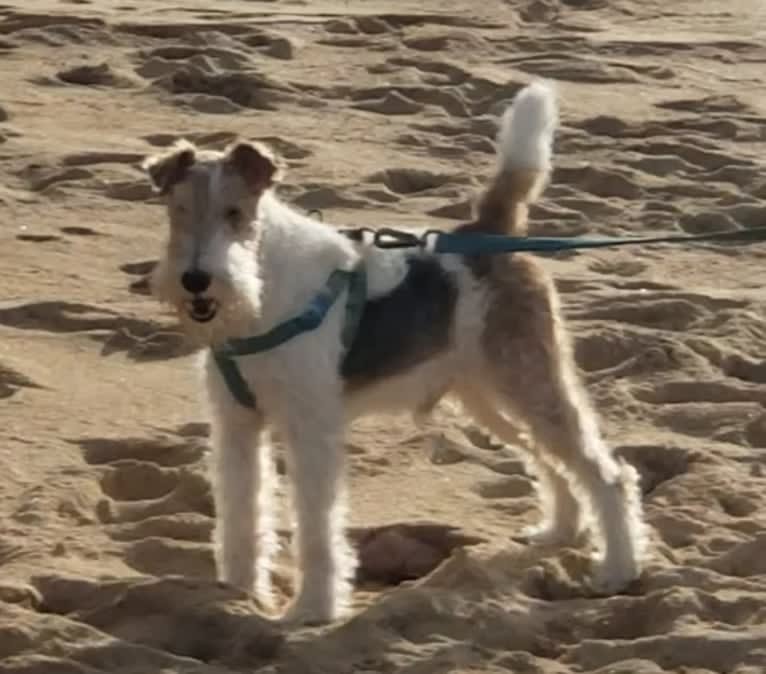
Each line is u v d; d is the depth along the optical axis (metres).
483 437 3.83
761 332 4.36
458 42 7.38
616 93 6.62
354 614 3.24
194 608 3.23
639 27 8.12
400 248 3.29
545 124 3.38
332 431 3.20
